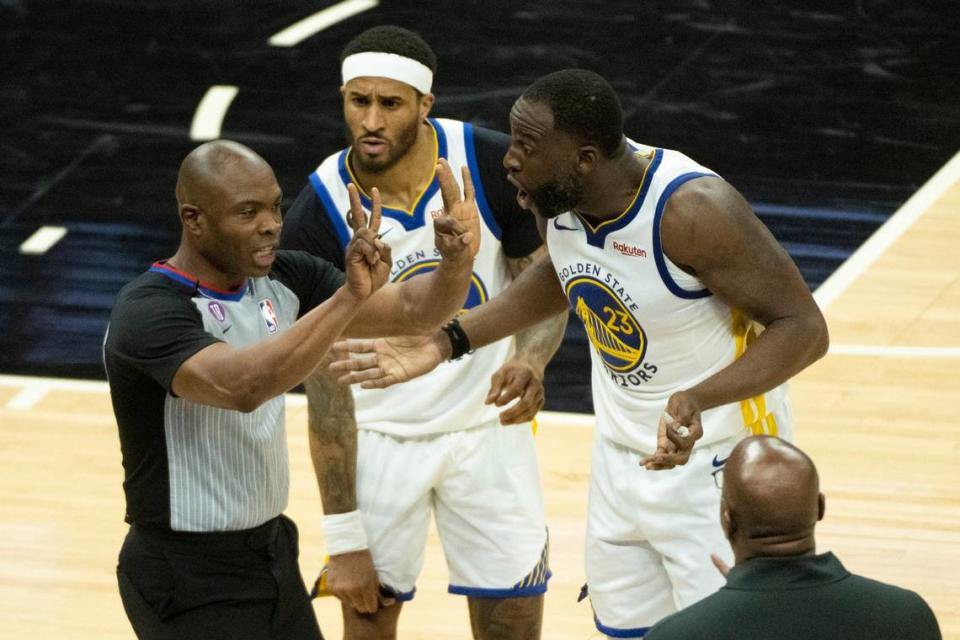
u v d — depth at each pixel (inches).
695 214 497.0
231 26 1526.8
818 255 1066.1
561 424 893.8
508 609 623.5
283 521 502.9
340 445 596.7
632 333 529.0
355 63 580.1
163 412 467.8
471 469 609.9
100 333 1011.9
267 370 429.1
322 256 605.0
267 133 1295.5
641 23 1489.9
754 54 1408.7
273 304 487.8
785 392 553.9
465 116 1291.8
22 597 730.8
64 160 1264.8
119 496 831.7
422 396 601.6
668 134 1256.2
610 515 565.6
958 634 666.2
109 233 1144.8
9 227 1157.7
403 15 1530.5
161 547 479.2
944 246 1072.2
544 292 562.6
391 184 596.4
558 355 976.9
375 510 611.5
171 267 470.9
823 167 1195.9
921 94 1316.4
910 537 749.9
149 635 485.4
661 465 485.7
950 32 1445.6
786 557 384.8
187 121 1326.3
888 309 992.2
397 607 629.0
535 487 624.7
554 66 1393.9
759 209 1133.7
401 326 491.8
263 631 488.1
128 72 1428.4
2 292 1064.2
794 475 386.9
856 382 909.2
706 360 526.3
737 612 377.4
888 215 1119.6
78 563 761.6
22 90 1398.9
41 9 1578.5
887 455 831.1
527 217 602.2
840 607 376.8
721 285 502.9
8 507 817.5
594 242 521.3
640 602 569.0
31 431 904.3
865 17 1487.5
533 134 500.7
